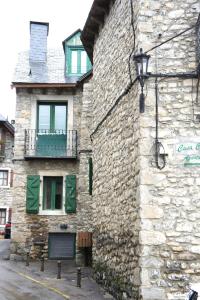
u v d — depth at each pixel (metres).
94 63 12.36
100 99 11.49
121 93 9.43
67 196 16.36
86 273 12.91
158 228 7.70
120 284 8.89
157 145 7.90
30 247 16.05
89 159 14.44
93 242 11.88
